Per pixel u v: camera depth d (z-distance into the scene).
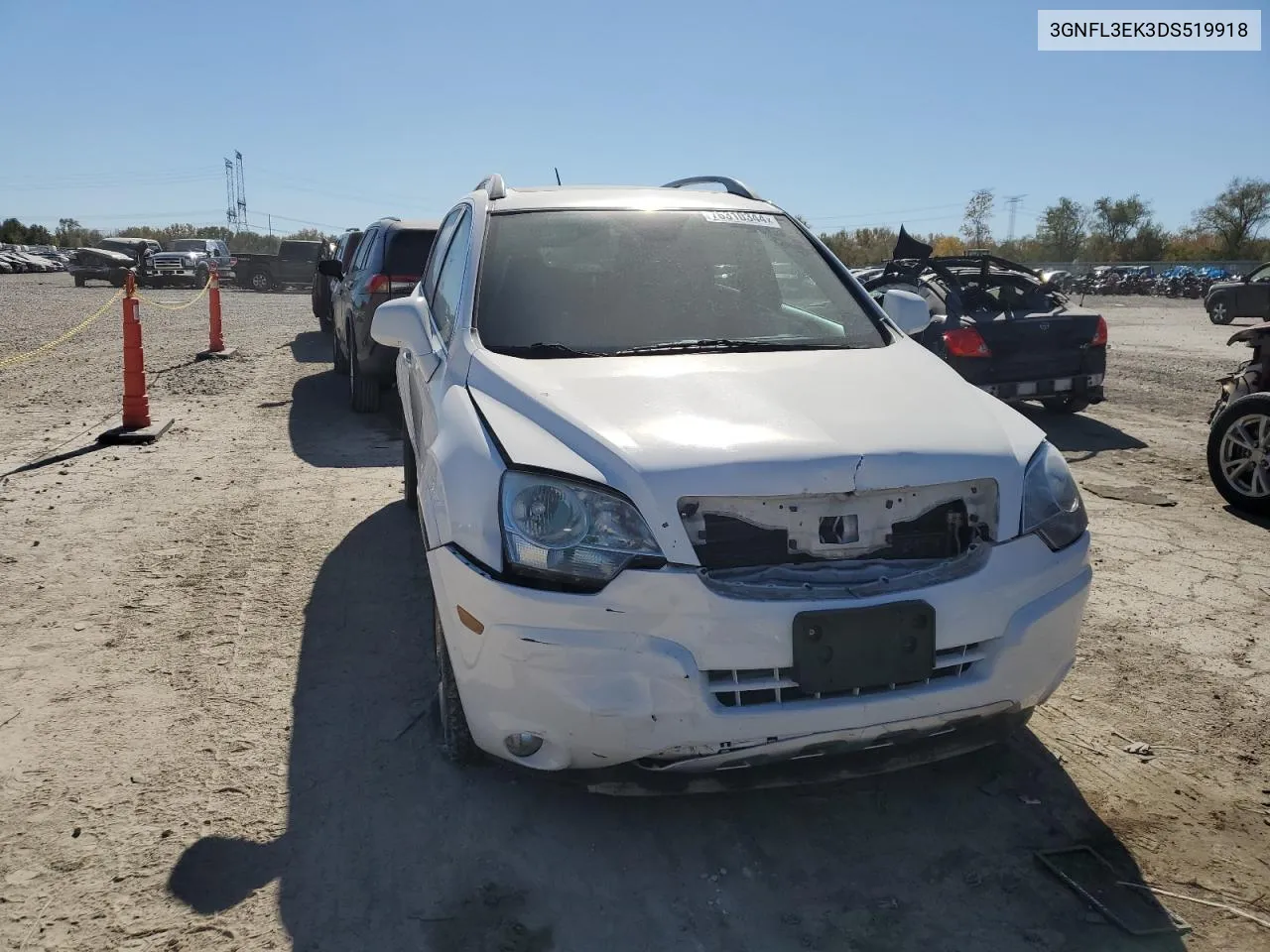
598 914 2.42
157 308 23.53
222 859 2.60
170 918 2.38
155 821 2.76
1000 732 2.71
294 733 3.25
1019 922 2.38
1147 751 3.15
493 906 2.44
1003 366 8.37
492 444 2.70
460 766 3.04
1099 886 2.51
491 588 2.47
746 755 2.43
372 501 6.02
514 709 2.48
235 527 5.46
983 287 9.09
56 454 7.20
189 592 4.49
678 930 2.36
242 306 25.30
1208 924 2.38
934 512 2.63
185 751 3.13
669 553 2.40
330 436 8.02
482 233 3.82
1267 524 5.68
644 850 2.67
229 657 3.81
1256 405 5.71
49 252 61.22
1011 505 2.62
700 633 2.38
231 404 9.52
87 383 10.73
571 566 2.43
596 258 3.72
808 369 3.10
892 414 2.77
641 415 2.70
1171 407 9.77
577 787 2.94
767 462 2.49
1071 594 2.67
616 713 2.39
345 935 2.33
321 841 2.68
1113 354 14.84
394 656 3.84
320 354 13.78
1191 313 27.77
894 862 2.62
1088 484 6.61
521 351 3.27
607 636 2.40
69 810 2.80
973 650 2.57
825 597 2.41
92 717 3.34
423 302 4.11
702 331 3.45
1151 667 3.76
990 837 2.72
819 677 2.39
